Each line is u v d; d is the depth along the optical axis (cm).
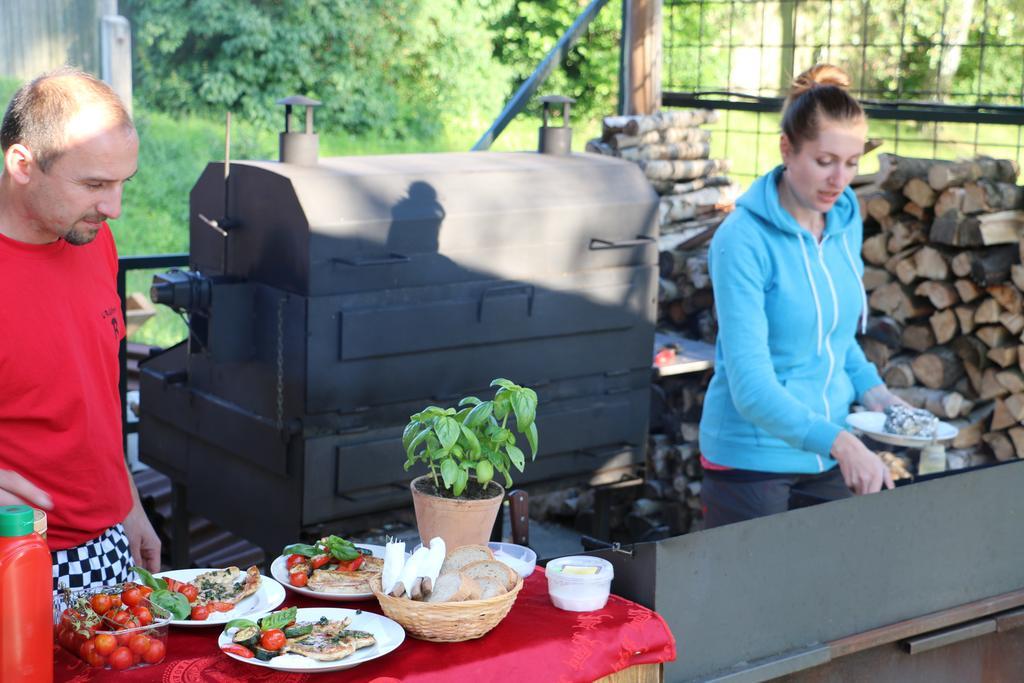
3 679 150
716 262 271
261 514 353
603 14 1428
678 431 455
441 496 191
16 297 191
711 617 200
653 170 497
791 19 645
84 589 176
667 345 452
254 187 337
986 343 407
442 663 168
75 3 940
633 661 182
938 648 236
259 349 343
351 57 1375
